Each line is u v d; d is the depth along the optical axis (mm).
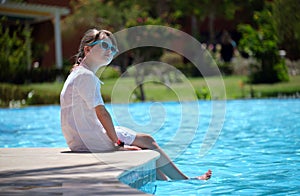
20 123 38094
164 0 103125
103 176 12250
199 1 99188
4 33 70062
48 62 83812
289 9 63781
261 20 69688
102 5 92375
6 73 62750
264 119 36594
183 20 108500
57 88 59469
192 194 14000
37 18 75125
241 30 73125
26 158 15531
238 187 14773
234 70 79250
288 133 28547
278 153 21406
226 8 97875
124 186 11055
